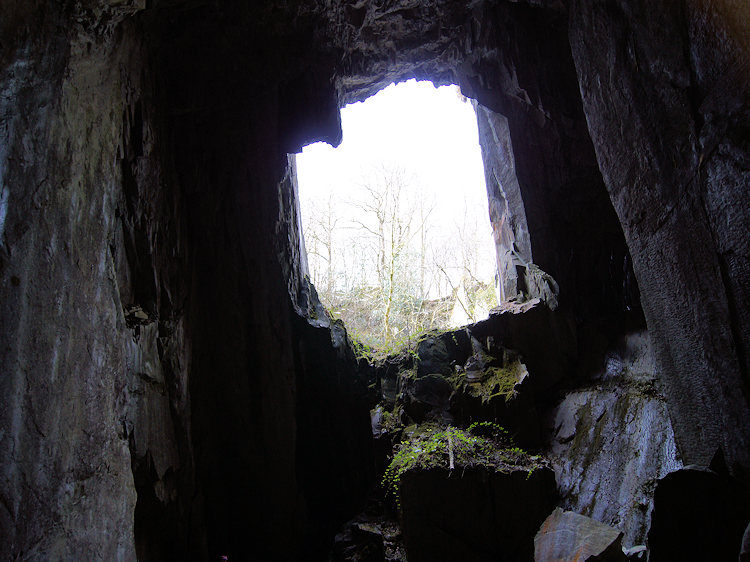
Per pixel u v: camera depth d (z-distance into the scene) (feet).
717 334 11.01
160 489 15.71
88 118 12.26
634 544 15.01
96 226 12.43
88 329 11.67
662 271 12.97
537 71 22.61
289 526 20.10
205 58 18.81
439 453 19.35
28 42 9.91
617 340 22.08
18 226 9.57
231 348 20.20
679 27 11.17
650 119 12.60
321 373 22.95
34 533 9.34
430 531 17.72
